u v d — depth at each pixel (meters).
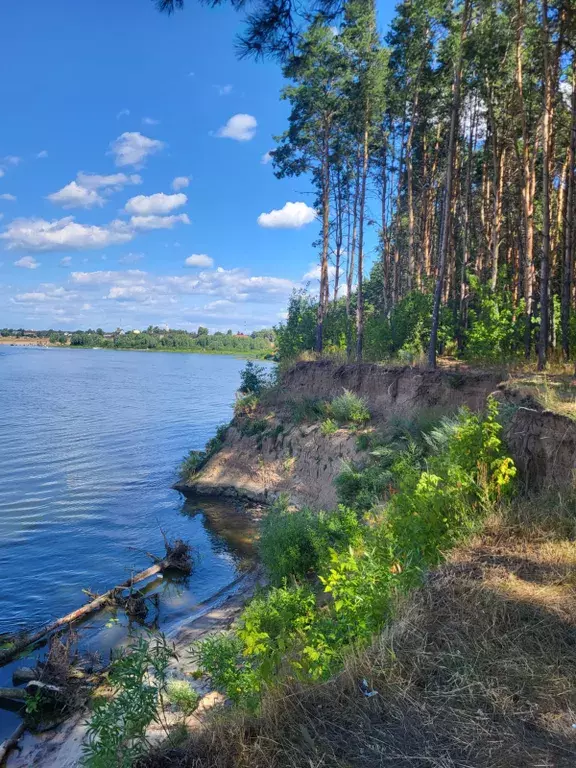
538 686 3.79
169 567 15.48
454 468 7.54
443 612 4.77
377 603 5.46
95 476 26.75
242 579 14.73
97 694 9.41
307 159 32.28
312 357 29.72
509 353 18.78
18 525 19.34
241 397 32.25
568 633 4.27
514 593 4.89
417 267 36.97
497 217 23.20
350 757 3.40
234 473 23.75
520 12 17.56
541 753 3.23
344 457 18.64
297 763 3.41
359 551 9.03
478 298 22.81
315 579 11.42
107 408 53.06
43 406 53.91
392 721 3.68
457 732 3.48
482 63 20.75
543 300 15.26
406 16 21.92
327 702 3.98
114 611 12.90
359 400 20.81
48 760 7.93
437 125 31.44
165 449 33.72
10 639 11.59
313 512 15.88
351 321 32.38
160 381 87.00
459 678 3.95
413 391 18.50
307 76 25.42
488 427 7.89
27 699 9.38
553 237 24.98
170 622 12.26
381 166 30.64
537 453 7.64
